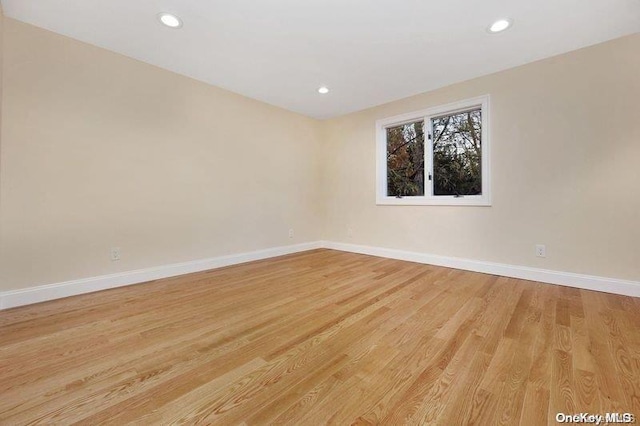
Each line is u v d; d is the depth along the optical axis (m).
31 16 2.03
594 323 1.75
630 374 1.24
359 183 4.21
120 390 1.16
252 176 3.72
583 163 2.45
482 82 2.99
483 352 1.44
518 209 2.79
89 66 2.39
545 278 2.64
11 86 2.05
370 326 1.75
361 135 4.18
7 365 1.33
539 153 2.66
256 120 3.75
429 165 3.48
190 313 1.97
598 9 1.96
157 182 2.83
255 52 2.54
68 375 1.26
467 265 3.13
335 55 2.59
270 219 3.96
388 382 1.21
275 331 1.69
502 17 2.05
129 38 2.32
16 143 2.07
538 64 2.65
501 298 2.23
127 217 2.63
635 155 2.23
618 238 2.31
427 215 3.47
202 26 2.15
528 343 1.52
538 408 1.05
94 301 2.20
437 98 3.34
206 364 1.35
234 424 0.98
